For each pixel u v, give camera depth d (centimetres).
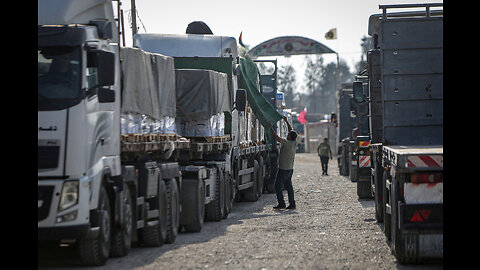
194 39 6081
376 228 4738
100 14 3581
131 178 3531
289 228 4741
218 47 6053
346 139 11862
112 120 3381
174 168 4266
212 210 5266
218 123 5422
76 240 3155
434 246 3108
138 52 3788
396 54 4222
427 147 3841
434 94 4200
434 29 4212
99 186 3161
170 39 6053
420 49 4206
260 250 3684
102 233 3186
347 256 3503
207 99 5112
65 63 3086
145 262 3300
